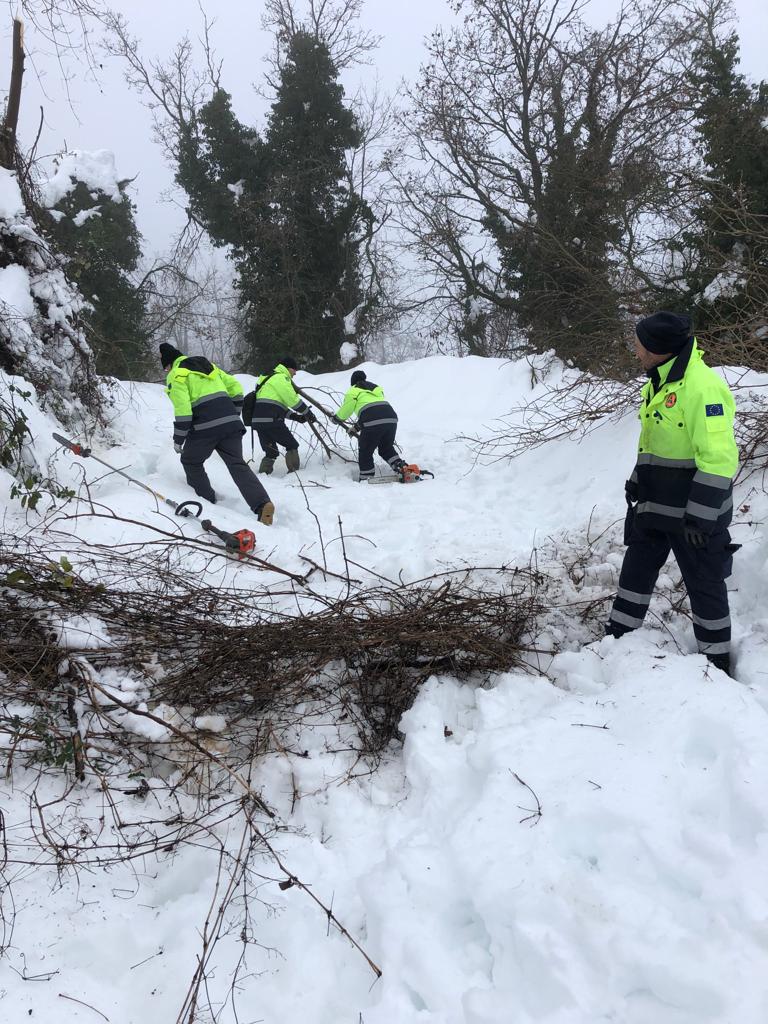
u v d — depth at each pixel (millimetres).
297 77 21719
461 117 19750
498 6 18641
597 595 4441
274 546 5762
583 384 8406
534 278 18672
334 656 3719
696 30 18781
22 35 7379
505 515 6234
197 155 22422
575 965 2033
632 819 2385
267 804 3043
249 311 22812
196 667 3617
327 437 10227
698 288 13688
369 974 2291
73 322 7766
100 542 4914
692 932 2037
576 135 18594
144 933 2396
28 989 2139
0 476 5172
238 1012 2174
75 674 3414
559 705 3213
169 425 9141
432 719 3371
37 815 2816
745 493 4723
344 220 22703
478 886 2295
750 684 3258
